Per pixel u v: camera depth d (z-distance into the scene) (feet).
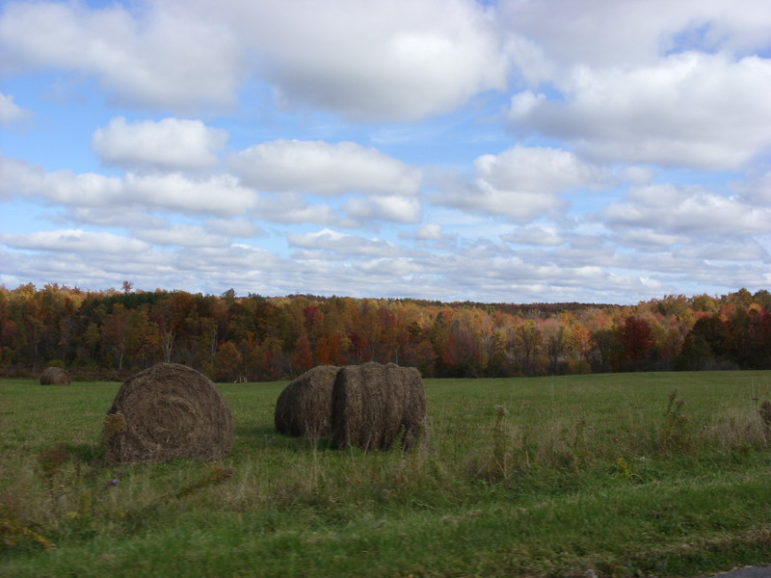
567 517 21.59
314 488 26.32
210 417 43.73
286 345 242.78
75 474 29.81
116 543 19.89
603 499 23.75
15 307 257.14
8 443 47.75
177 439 42.73
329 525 22.70
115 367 242.78
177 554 18.06
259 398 101.71
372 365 46.78
